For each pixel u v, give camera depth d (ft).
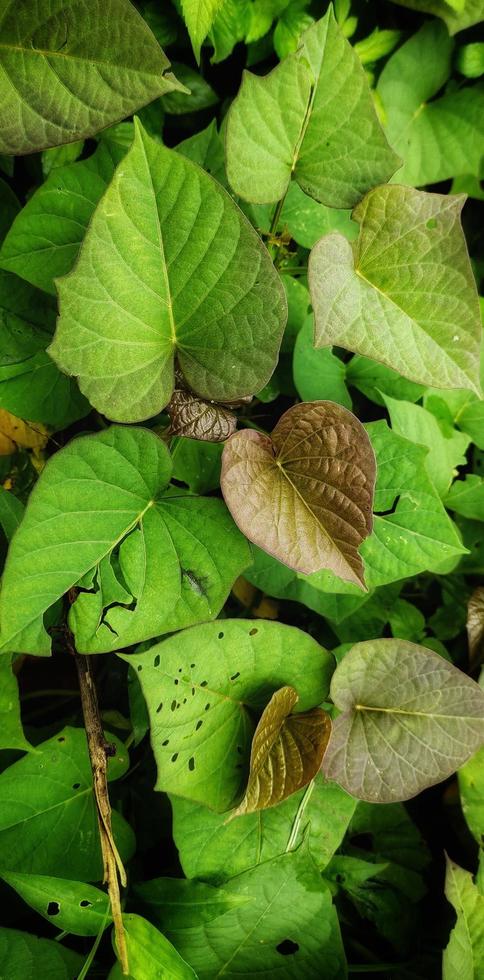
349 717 1.51
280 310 1.34
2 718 1.41
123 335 1.33
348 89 1.44
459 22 1.68
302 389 1.62
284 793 1.44
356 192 1.49
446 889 1.63
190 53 1.66
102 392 1.33
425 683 1.51
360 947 1.80
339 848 1.78
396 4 1.73
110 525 1.36
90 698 1.47
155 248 1.31
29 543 1.31
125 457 1.36
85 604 1.35
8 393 1.52
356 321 1.43
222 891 1.51
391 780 1.50
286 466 1.43
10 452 1.63
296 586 1.61
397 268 1.46
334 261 1.41
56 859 1.50
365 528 1.37
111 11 1.29
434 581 1.90
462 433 1.79
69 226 1.47
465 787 1.67
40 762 1.51
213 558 1.40
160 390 1.36
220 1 1.47
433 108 1.82
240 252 1.32
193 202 1.30
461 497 1.78
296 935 1.55
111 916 1.45
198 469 1.61
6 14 1.31
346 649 1.64
